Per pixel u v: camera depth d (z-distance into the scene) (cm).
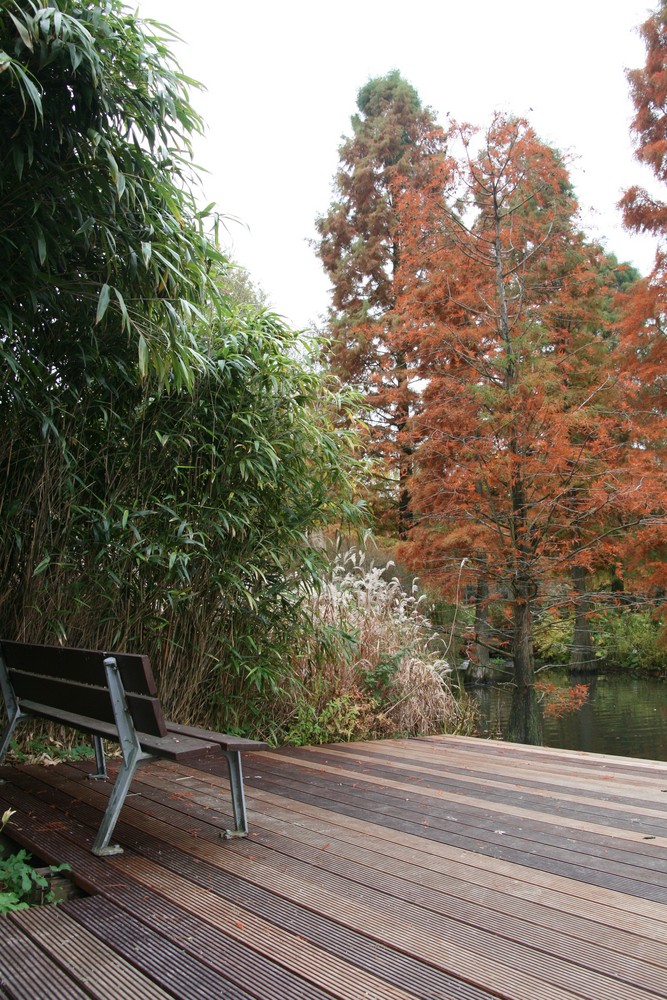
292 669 474
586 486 769
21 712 325
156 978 151
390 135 1529
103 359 359
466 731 598
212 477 396
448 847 246
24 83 229
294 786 342
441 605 981
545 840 255
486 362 795
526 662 780
